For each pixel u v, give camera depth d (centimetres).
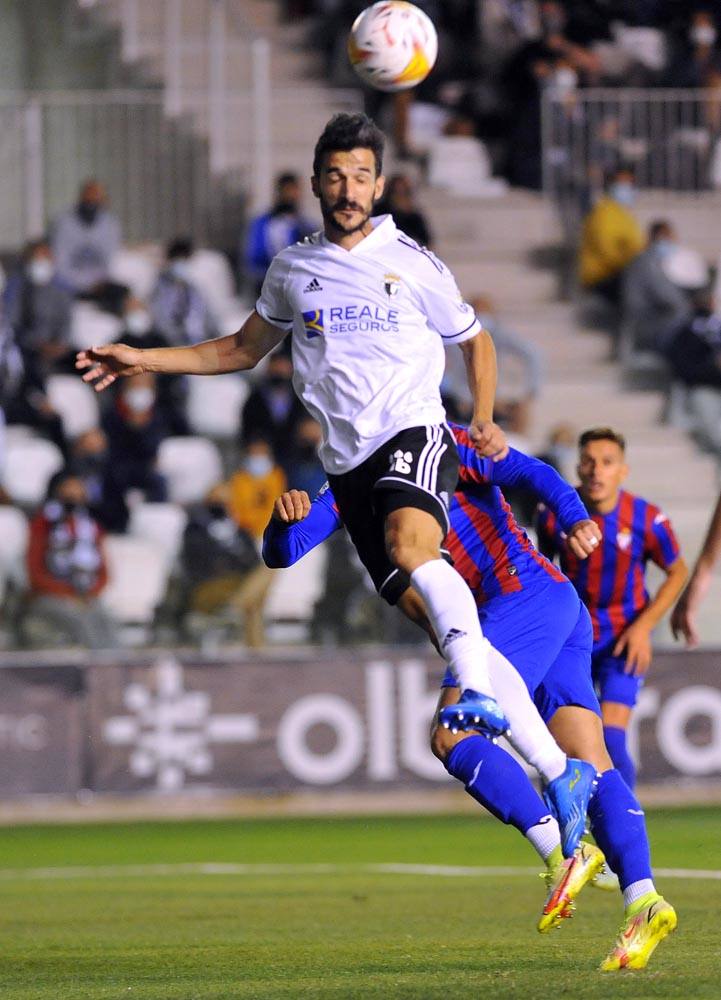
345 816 4494
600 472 2627
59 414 5709
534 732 1670
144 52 7050
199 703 4834
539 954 1822
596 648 2705
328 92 7075
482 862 3369
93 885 3064
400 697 4894
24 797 4756
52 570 4947
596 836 1678
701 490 6194
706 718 4884
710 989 1445
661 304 6444
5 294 5991
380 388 1691
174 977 1730
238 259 6644
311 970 1744
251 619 5031
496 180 7075
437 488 1667
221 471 5881
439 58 7200
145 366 1828
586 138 6881
